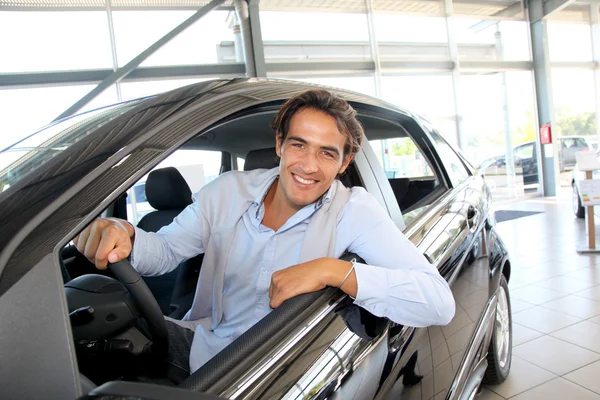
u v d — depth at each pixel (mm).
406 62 7676
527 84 9008
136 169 700
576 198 6066
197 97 915
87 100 5371
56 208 608
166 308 1836
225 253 1060
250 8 6305
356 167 1267
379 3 7477
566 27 9273
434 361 1215
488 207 2031
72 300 738
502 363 2098
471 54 8430
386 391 957
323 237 980
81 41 5418
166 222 1939
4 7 5023
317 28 7020
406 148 1840
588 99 9625
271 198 1081
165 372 936
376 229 981
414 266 970
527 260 4301
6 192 712
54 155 802
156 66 5836
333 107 917
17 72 5109
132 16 5648
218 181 1119
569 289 3346
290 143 944
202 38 6148
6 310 515
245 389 657
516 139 8922
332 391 775
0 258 543
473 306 1550
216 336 1034
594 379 2105
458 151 2168
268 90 1075
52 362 519
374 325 955
